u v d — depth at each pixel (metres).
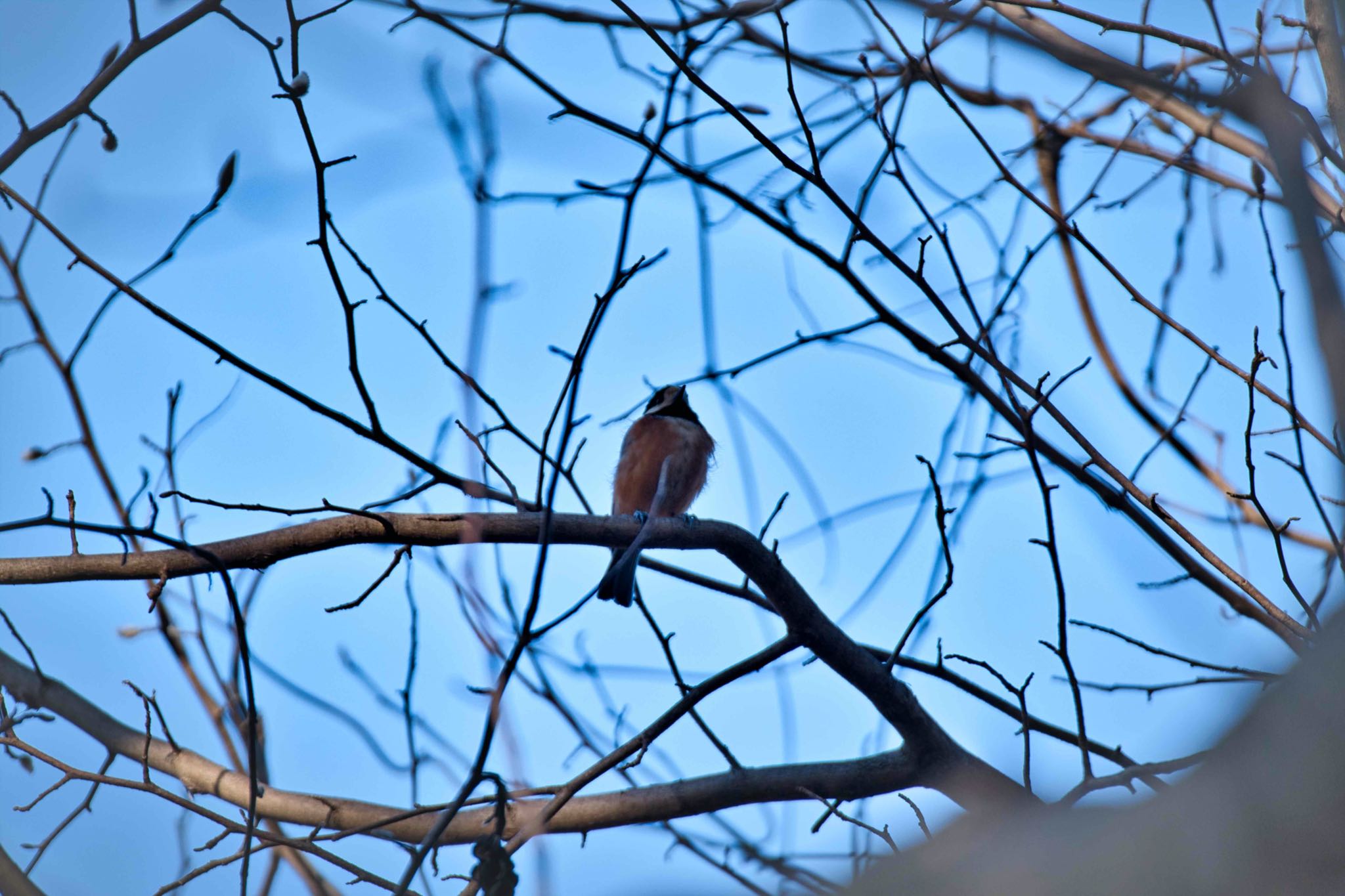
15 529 7.73
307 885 10.73
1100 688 10.00
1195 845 2.87
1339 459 5.26
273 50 8.12
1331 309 5.45
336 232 8.38
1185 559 10.14
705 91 9.05
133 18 8.81
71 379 10.70
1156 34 9.46
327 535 9.33
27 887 8.02
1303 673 2.97
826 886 5.00
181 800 9.09
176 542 7.79
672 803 10.83
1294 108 8.20
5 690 11.83
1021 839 3.36
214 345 8.55
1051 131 12.12
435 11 9.57
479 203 6.23
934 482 9.45
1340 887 2.61
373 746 10.32
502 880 7.17
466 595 9.12
